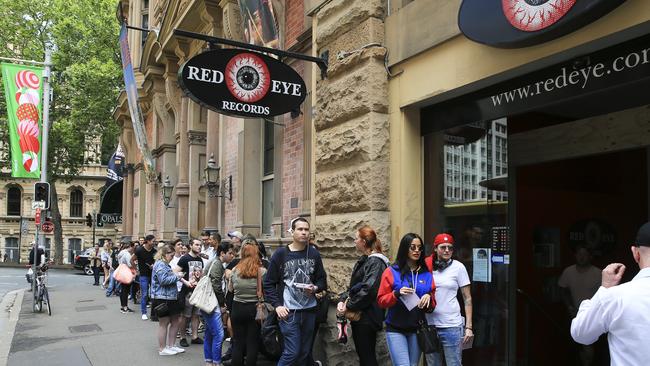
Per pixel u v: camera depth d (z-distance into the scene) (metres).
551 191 6.83
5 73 20.28
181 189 16.34
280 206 10.47
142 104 21.58
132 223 24.86
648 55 4.27
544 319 6.48
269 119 10.84
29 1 37.81
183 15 14.46
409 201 6.51
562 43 4.64
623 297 2.52
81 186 58.69
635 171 6.85
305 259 5.98
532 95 5.22
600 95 5.42
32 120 20.52
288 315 5.85
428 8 6.07
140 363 8.05
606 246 6.97
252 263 6.48
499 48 5.00
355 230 6.68
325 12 7.61
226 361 7.84
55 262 42.69
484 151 6.12
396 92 6.62
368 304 5.52
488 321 6.18
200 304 7.16
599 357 6.53
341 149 7.05
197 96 7.30
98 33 37.53
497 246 6.05
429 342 4.94
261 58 7.73
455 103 6.16
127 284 14.29
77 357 8.55
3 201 56.62
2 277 31.77
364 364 5.63
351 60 6.91
